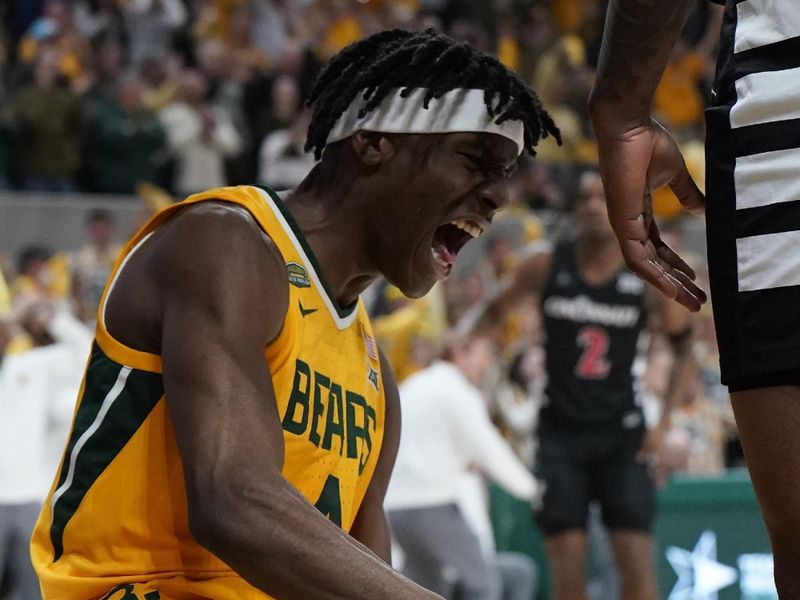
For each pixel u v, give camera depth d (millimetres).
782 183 3250
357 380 4309
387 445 4676
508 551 13711
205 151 20891
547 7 26406
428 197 4047
